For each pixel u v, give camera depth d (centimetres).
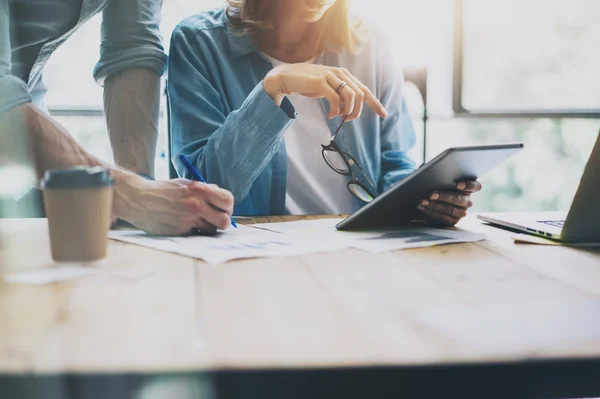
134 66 133
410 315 49
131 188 88
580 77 287
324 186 160
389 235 93
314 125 159
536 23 277
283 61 161
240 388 38
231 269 67
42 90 144
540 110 276
